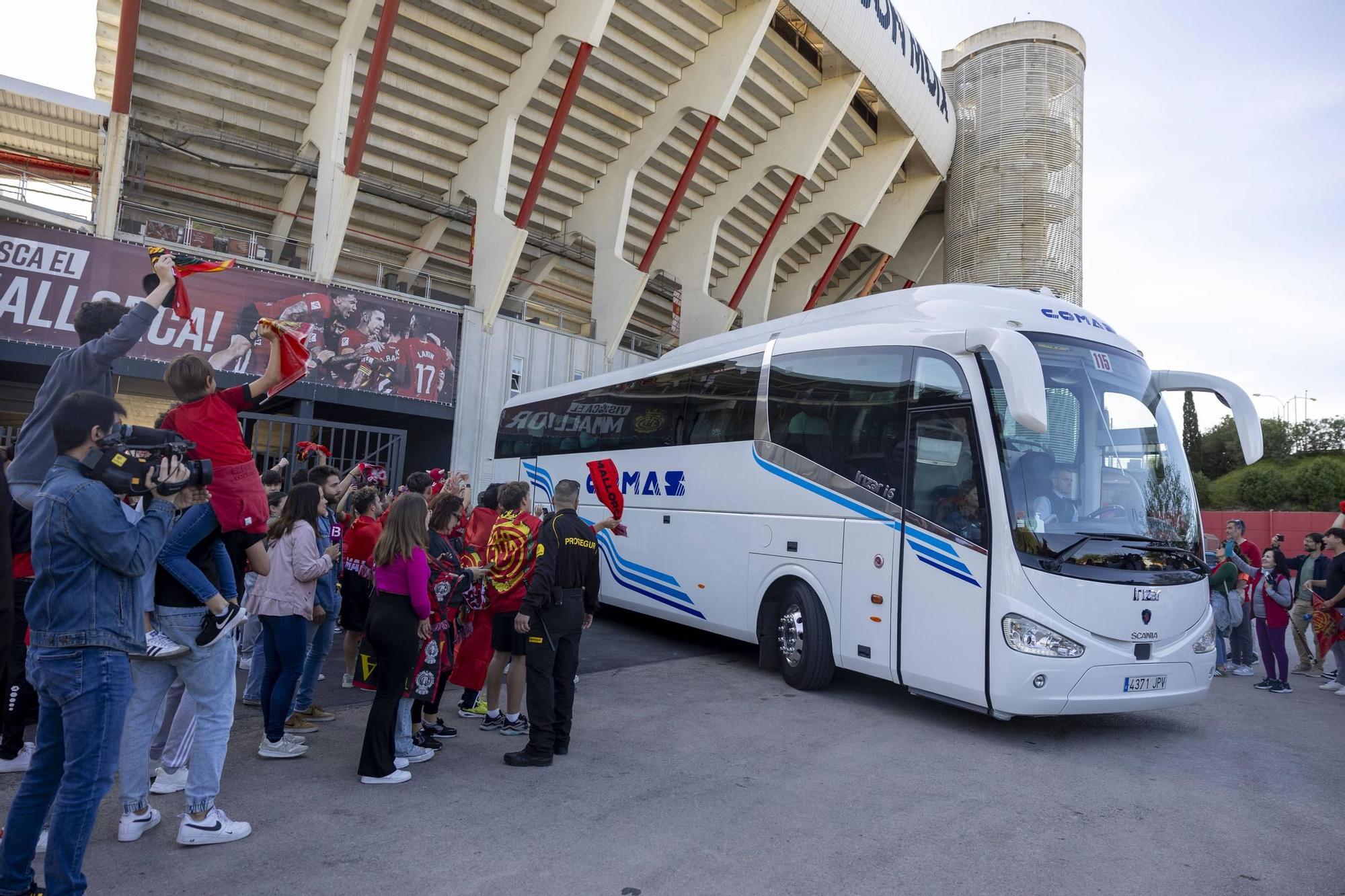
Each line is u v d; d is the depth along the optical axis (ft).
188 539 12.70
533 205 65.41
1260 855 14.28
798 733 21.34
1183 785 18.17
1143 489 22.40
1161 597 21.22
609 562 38.34
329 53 58.44
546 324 92.02
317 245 59.47
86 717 9.90
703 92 68.85
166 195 63.57
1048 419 21.85
